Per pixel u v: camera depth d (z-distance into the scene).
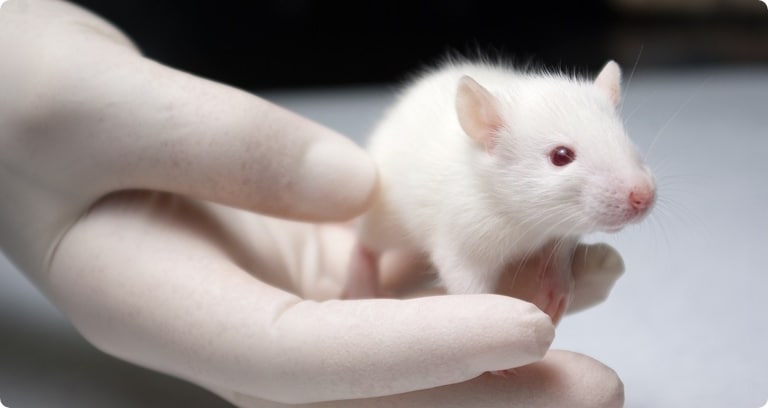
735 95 0.60
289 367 0.25
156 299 0.27
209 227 0.29
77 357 0.31
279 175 0.28
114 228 0.28
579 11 0.91
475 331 0.24
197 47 0.75
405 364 0.25
